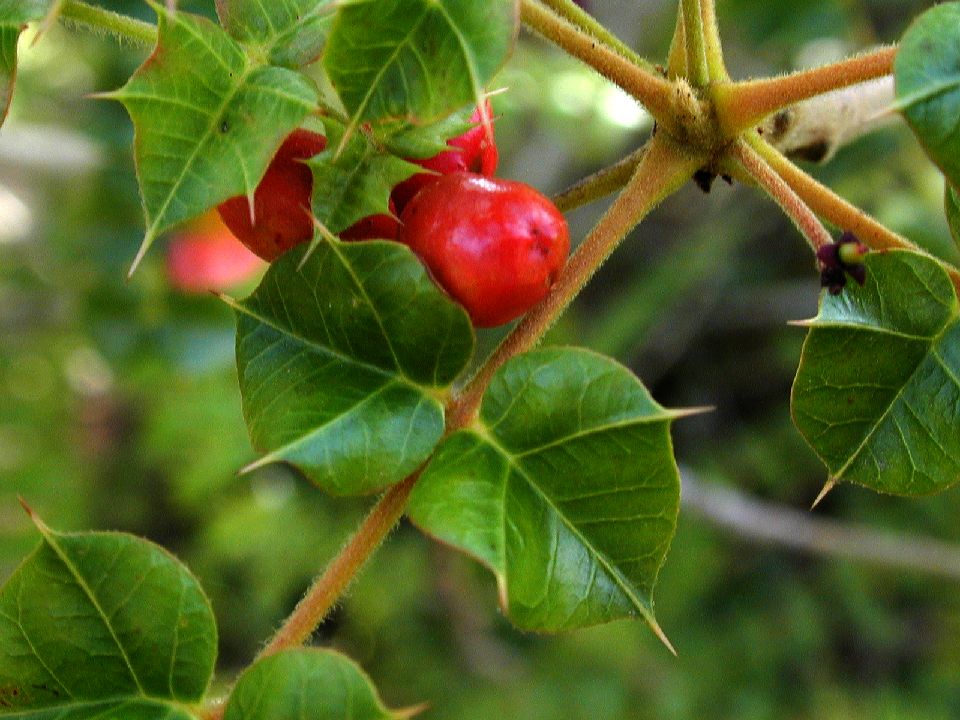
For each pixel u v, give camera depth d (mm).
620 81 126
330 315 118
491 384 117
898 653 432
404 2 110
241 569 421
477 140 126
